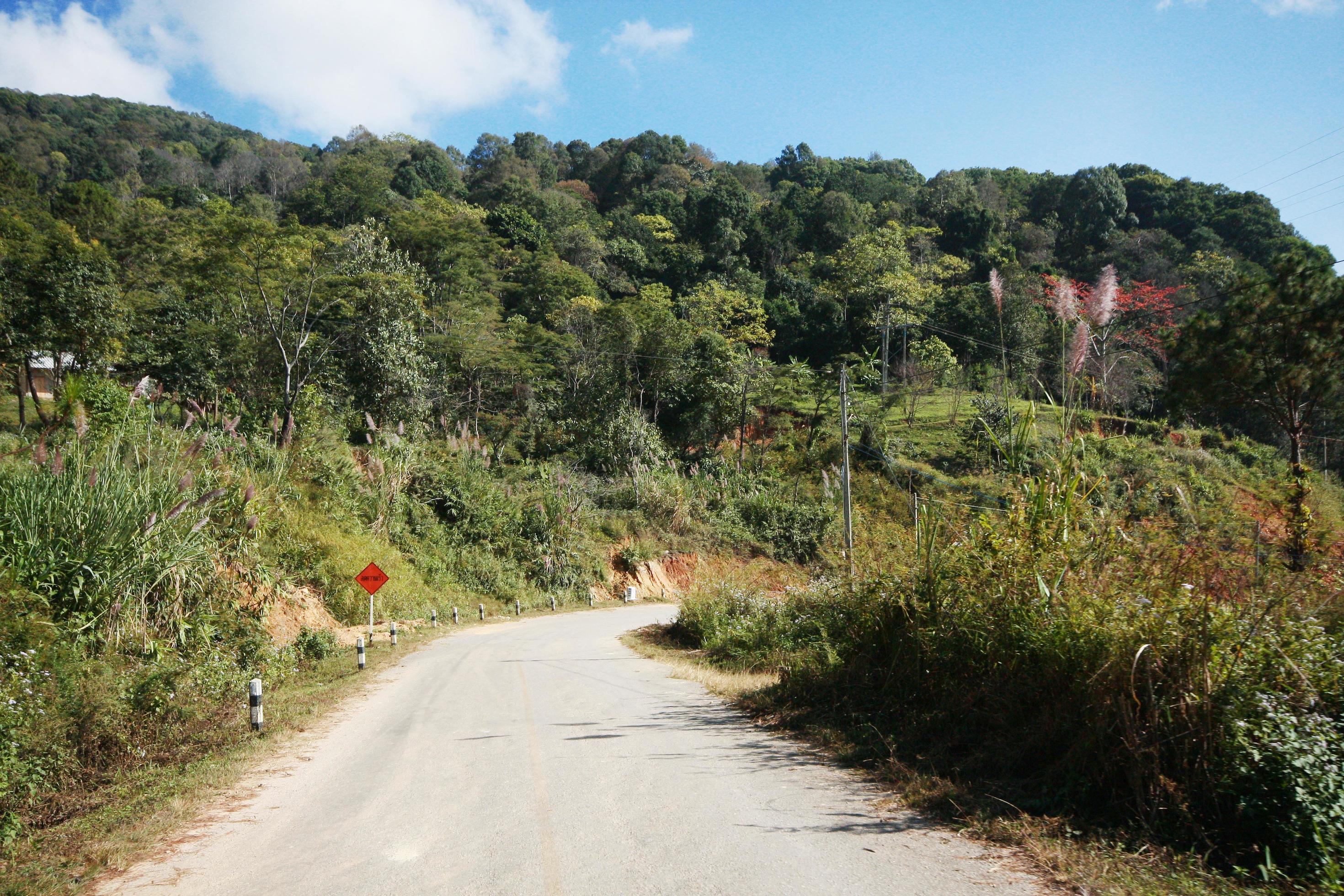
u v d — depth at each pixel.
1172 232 74.69
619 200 118.12
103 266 31.34
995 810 5.79
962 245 84.50
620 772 7.26
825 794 6.43
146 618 12.44
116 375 33.22
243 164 102.19
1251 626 5.79
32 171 87.38
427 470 34.75
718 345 56.25
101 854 5.54
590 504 42.28
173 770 8.08
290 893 4.61
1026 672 7.05
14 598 9.93
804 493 49.69
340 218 70.69
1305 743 4.90
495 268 68.19
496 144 128.75
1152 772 5.41
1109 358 27.61
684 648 19.62
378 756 8.42
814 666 11.02
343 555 23.73
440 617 27.59
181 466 15.73
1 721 7.23
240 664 13.55
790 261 90.81
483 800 6.43
